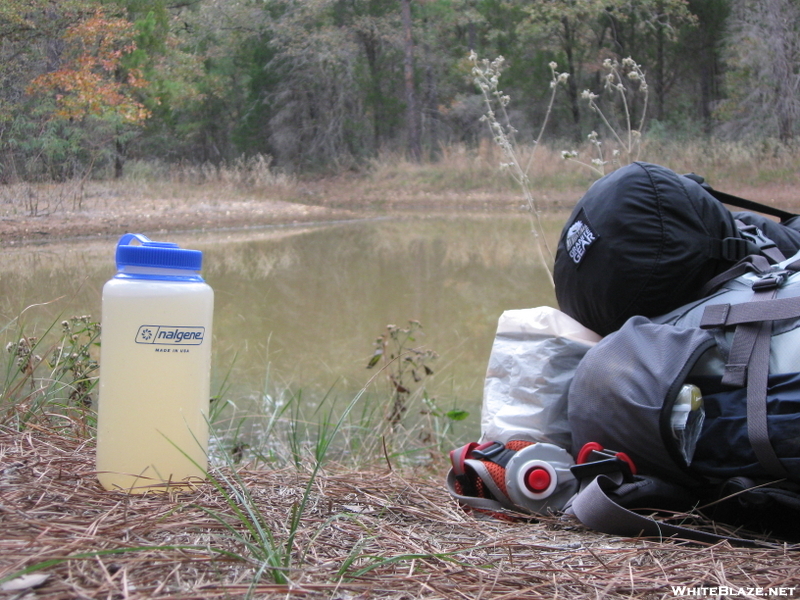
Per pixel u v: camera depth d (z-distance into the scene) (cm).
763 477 141
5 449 162
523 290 604
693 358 148
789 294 151
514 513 163
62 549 109
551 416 183
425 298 568
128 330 142
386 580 113
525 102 2361
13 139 1180
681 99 2377
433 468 265
